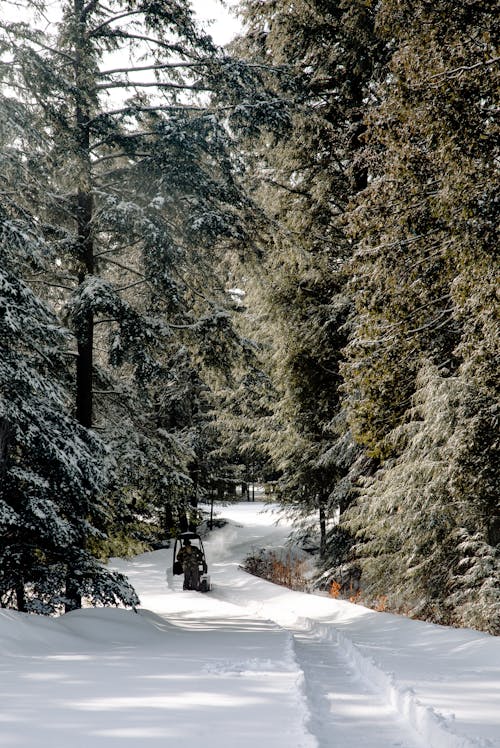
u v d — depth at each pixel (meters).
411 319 13.25
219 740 3.98
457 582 14.20
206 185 14.44
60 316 14.43
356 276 14.09
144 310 15.84
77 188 15.39
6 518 10.78
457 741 4.09
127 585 12.78
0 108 11.71
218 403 31.77
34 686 5.63
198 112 15.41
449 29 10.92
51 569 12.07
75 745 3.79
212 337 15.20
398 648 9.58
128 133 15.44
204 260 15.91
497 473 13.14
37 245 11.80
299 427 25.19
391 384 14.34
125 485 14.91
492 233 10.33
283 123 14.53
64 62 14.58
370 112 12.59
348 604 16.50
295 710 4.86
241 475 45.53
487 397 13.13
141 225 13.46
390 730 4.89
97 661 7.30
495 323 10.78
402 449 16.03
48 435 11.57
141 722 4.38
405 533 15.15
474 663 7.86
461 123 10.27
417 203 12.12
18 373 10.95
